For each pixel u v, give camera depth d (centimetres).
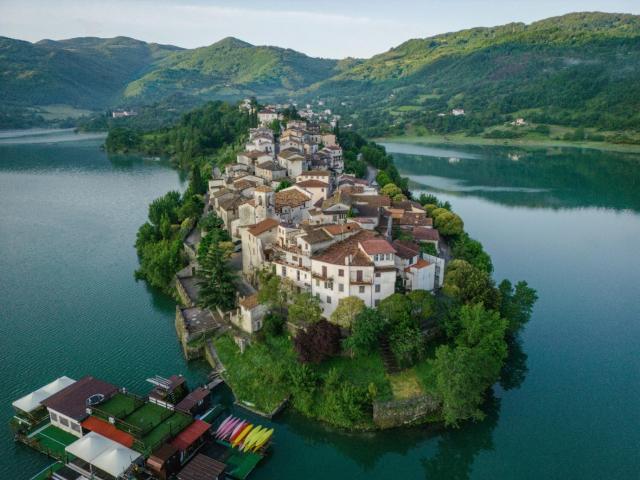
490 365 8994
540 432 8869
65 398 8606
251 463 7706
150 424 8050
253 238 12356
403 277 10819
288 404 9106
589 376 10488
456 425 8556
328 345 9212
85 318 12625
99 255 17375
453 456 8319
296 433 8538
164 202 19875
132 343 11394
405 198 19200
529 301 11181
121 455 7294
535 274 16012
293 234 11581
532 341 11894
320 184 16825
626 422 9112
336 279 9969
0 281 15012
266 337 10350
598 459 8275
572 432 8869
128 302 13600
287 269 10938
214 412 8856
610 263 17025
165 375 10112
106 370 10306
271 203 14062
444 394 8425
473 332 9381
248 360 10006
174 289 13962
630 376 10494
